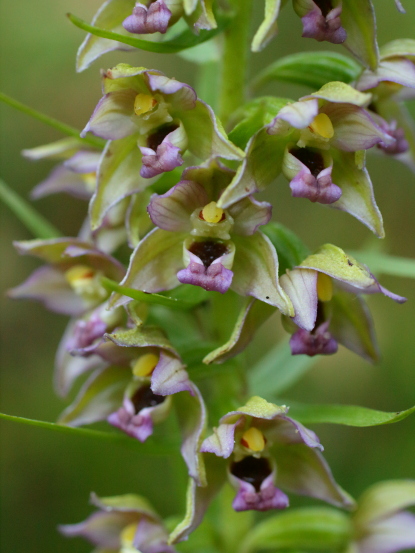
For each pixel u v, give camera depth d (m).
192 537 0.20
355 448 0.30
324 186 0.18
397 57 0.19
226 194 0.17
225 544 0.20
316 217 0.35
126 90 0.18
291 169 0.18
